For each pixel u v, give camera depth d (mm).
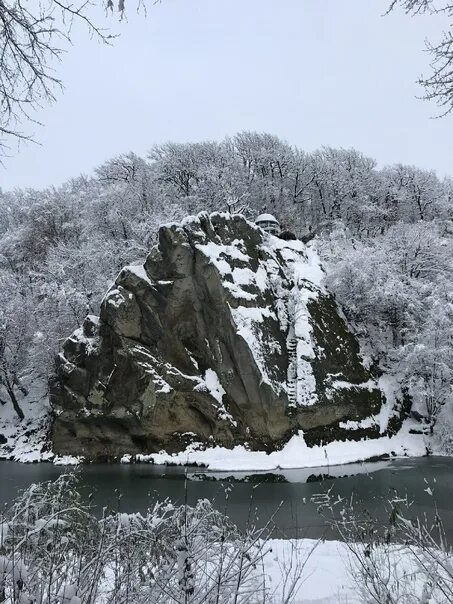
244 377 24203
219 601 3273
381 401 27406
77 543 3705
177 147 51625
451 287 28766
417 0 4637
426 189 45875
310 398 24328
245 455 23266
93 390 28391
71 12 3994
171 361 26812
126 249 36375
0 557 2855
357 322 30828
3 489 17359
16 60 4324
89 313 35719
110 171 49750
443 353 26062
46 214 46312
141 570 3463
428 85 5145
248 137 54219
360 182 47875
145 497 15328
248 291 26719
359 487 16172
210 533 3836
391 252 31922
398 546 5434
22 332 37656
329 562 6570
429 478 17625
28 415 36594
